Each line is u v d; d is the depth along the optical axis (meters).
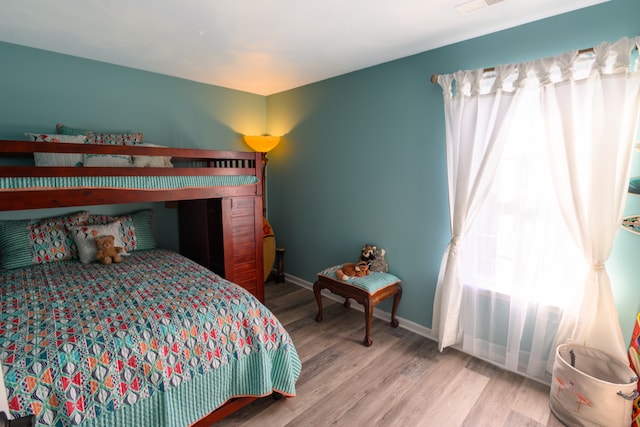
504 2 1.77
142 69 3.03
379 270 2.87
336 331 2.78
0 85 2.38
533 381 2.11
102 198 2.04
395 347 2.52
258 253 3.06
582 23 1.83
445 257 2.46
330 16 1.95
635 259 1.78
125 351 1.45
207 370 1.65
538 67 1.92
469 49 2.29
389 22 2.03
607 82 1.69
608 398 1.59
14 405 1.19
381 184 2.93
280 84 3.56
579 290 1.91
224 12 1.91
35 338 1.40
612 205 1.74
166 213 3.36
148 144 2.91
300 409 1.87
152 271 2.33
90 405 1.32
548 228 2.01
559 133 1.91
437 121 2.49
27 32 2.20
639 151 1.73
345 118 3.19
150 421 1.46
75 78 2.69
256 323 1.86
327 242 3.54
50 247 2.50
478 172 2.19
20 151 1.75
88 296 1.85
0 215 2.48
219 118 3.65
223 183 2.69
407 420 1.79
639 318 1.71
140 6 1.84
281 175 4.02
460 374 2.19
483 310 2.33
